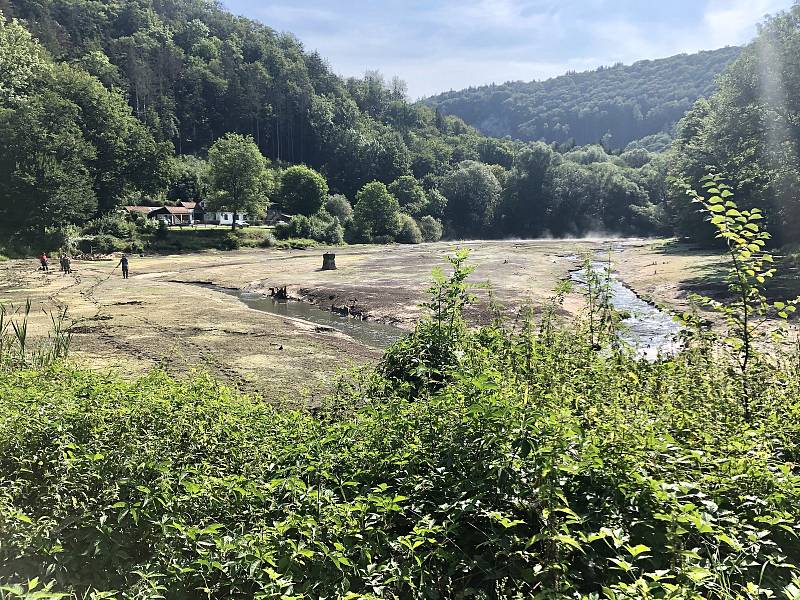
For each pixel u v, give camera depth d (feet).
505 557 15.38
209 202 310.24
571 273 147.95
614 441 16.78
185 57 602.03
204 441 22.66
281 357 59.82
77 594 15.74
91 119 273.75
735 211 23.20
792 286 95.86
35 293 113.50
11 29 249.55
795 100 125.29
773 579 13.79
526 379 24.95
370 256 228.43
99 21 620.08
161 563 16.12
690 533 14.17
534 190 447.01
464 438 18.25
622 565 12.50
